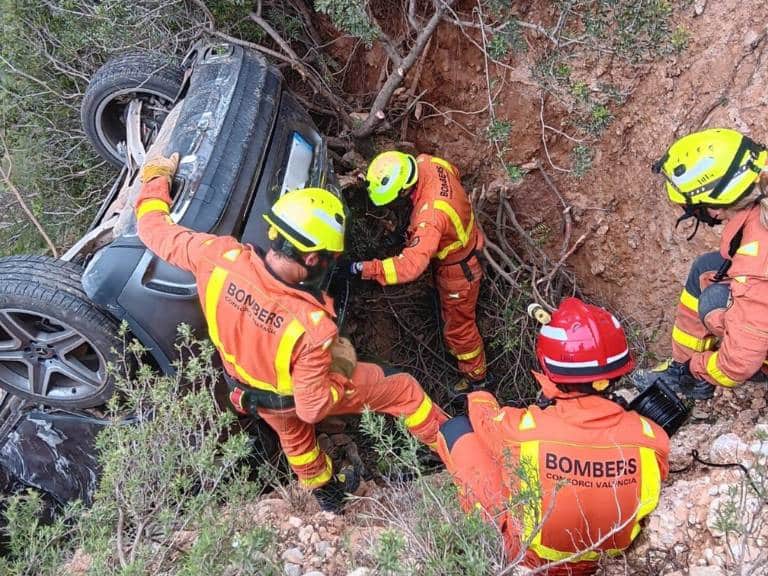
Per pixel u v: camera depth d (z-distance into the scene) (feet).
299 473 10.23
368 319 17.08
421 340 17.17
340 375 8.96
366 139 15.49
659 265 13.67
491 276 16.49
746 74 11.71
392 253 15.92
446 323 15.28
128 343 10.50
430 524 6.93
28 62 16.98
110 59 15.43
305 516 10.49
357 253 15.64
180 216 10.05
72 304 10.30
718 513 6.97
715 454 9.32
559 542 7.02
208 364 9.22
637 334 14.20
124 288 9.91
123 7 14.57
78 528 8.55
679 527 8.16
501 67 14.29
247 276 8.32
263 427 12.75
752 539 7.38
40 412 12.00
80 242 11.72
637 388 11.15
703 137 7.86
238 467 12.15
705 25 12.25
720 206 7.82
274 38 14.58
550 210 15.26
